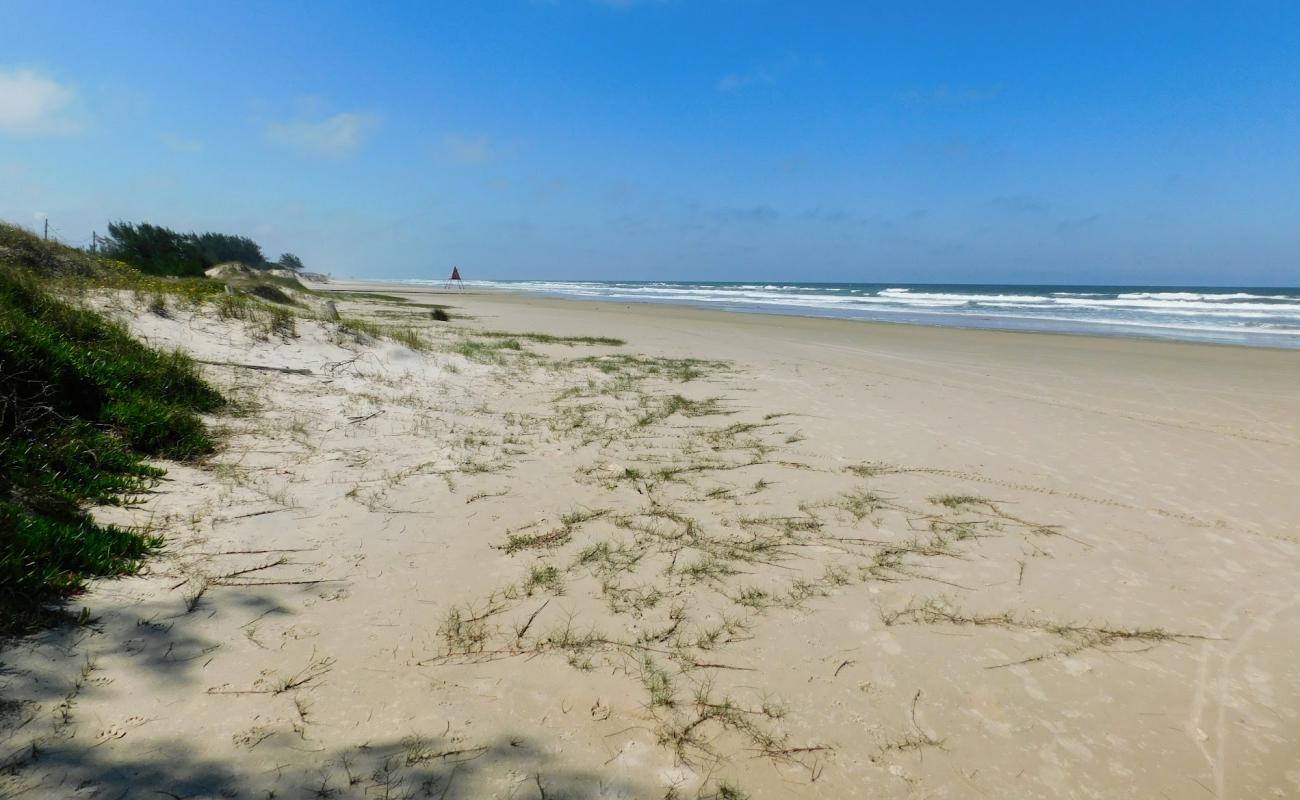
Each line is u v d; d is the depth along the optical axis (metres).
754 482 5.51
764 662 2.98
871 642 3.18
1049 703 2.79
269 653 2.78
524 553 3.98
